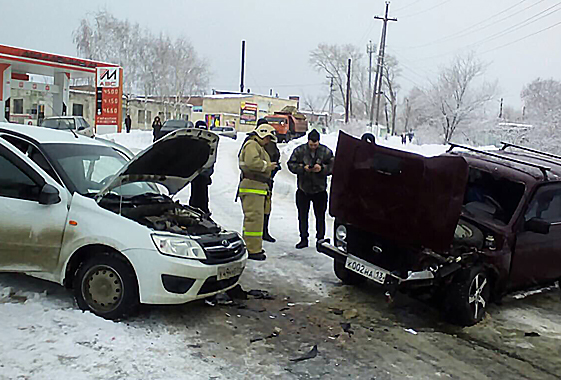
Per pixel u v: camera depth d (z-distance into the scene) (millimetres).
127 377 4047
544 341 5516
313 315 5797
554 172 6781
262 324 5406
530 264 6191
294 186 15664
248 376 4266
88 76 33969
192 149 5598
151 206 5613
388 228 5719
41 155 5637
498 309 6426
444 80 46469
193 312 5539
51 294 5586
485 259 5762
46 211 5281
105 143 6621
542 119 38656
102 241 5051
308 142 8555
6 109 27891
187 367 4316
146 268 4941
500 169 6586
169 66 58781
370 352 4934
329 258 8273
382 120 64688
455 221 5156
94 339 4629
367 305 6246
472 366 4801
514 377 4648
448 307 5641
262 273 7234
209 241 5348
